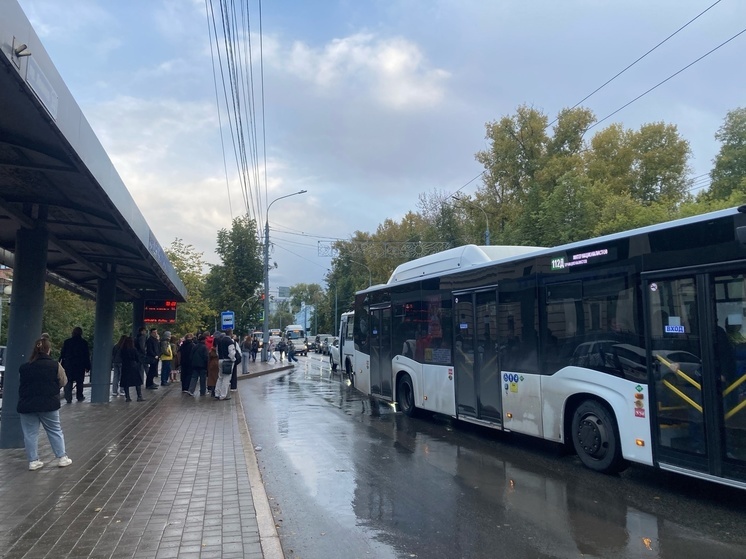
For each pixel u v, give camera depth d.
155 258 13.20
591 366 8.13
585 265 8.32
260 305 42.66
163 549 5.08
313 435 11.52
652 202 42.53
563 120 49.00
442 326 12.22
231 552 5.01
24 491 6.93
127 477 7.58
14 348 9.47
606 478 7.99
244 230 42.66
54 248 12.65
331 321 90.44
